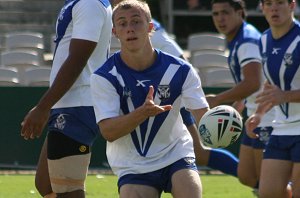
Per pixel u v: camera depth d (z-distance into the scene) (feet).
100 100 59.93
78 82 67.36
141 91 60.44
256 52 93.61
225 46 203.00
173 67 61.11
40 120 64.44
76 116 67.15
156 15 252.83
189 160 60.39
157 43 97.86
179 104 61.57
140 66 60.64
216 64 182.60
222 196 107.55
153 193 59.72
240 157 98.22
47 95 64.44
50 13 240.73
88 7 66.08
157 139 60.70
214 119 61.41
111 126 58.29
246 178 98.68
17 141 139.33
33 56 182.60
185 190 58.23
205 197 106.63
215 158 100.58
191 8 250.37
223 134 61.36
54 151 67.41
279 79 81.10
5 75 164.66
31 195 107.45
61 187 67.62
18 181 124.67
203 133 61.87
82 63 65.26
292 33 80.18
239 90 91.91
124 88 60.34
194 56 183.11
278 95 73.97
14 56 181.68
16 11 240.32
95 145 138.51
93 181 125.39
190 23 251.60
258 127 94.38
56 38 68.59
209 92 138.21
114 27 60.54
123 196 59.16
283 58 80.28
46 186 70.90
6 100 138.92
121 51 60.80
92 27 65.77
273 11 79.71
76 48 65.21
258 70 93.20
